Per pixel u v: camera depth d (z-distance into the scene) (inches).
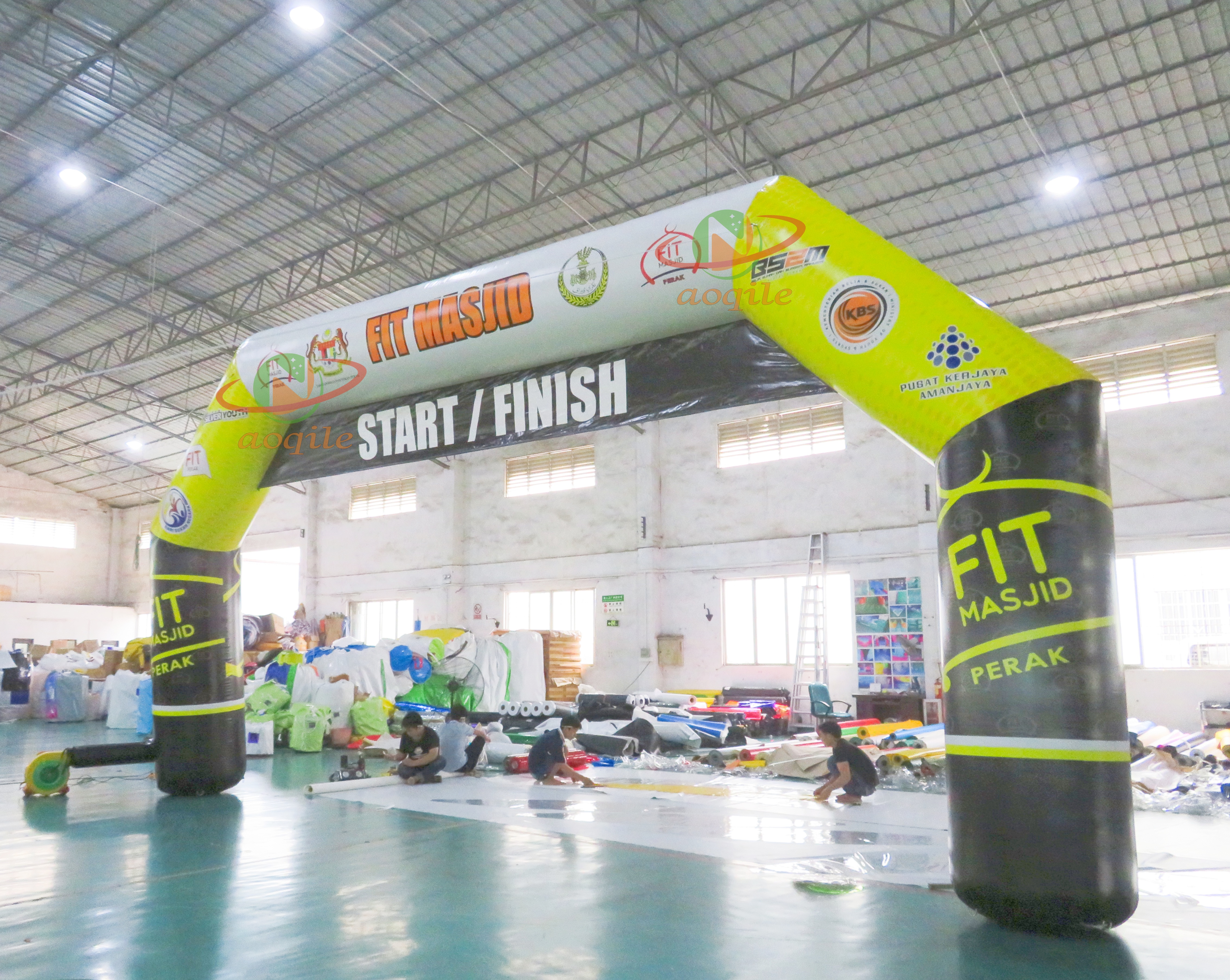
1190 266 585.6
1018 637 159.3
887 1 435.8
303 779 385.1
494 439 252.1
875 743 477.1
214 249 754.2
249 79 547.8
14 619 1204.5
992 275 621.0
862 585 679.7
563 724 377.4
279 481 296.8
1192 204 532.7
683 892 192.7
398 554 970.7
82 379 1003.9
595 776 409.7
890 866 217.9
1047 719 155.6
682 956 150.6
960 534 167.8
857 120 507.2
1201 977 139.3
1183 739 497.0
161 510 319.0
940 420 172.6
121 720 671.8
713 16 458.9
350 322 270.8
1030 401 164.1
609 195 605.9
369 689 579.2
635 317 223.1
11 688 780.6
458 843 246.5
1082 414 163.3
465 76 519.5
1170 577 583.2
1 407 1117.1
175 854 233.5
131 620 1338.6
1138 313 604.1
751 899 186.5
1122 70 450.6
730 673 733.9
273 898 189.5
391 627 975.0
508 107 541.3
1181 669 565.9
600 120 542.3
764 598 733.3
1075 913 152.2
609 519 817.5
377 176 625.9
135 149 634.2
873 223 586.6
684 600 768.3
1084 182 523.8
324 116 572.1
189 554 321.4
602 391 234.2
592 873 211.2
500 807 310.0
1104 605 159.2
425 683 642.2
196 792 327.0
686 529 775.1
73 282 815.1
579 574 828.0
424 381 263.0
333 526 1045.2
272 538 1115.3
